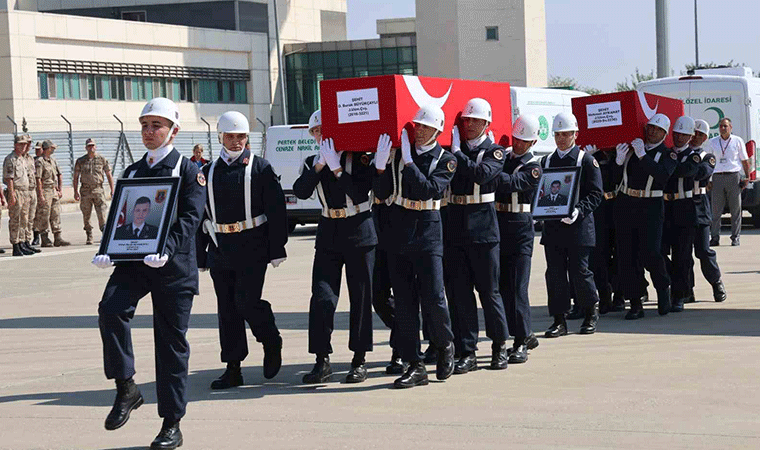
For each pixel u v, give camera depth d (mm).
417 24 68625
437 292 8891
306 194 8945
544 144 24469
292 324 12359
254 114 70438
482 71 67500
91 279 17922
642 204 12039
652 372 9000
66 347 11234
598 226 12469
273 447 7047
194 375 9539
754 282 14969
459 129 9422
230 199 8844
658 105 12375
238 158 8938
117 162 50969
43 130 57969
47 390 9078
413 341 8852
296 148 25344
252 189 8852
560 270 11047
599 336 10992
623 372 9047
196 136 55031
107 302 7223
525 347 9789
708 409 7664
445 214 9438
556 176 10945
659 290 12273
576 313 12328
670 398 8039
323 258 9086
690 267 13156
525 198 9844
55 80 59094
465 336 9422
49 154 24422
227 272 8969
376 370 9602
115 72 62094
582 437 7023
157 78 64688
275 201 8875
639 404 7879
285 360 10180
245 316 8898
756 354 9656
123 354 7281
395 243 8836
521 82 67188
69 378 9570
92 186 24750
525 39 67000
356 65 72188
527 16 67125
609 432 7121
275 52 72812
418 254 8820
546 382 8781
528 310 9789
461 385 8812
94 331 12289
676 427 7195
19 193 22125
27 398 8781
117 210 7223
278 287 15977
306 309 13578
